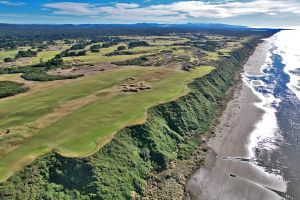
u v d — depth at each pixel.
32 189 37.16
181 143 56.44
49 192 37.62
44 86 81.56
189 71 96.06
